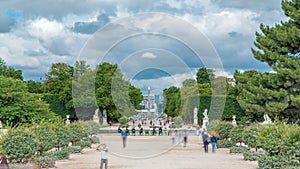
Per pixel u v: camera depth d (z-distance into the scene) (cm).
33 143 1995
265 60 3506
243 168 2041
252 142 2602
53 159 2139
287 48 3403
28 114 5022
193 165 2161
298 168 1759
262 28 3647
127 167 2066
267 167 1867
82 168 2028
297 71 3173
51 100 6994
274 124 2078
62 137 2664
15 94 4959
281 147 1872
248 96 3381
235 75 3762
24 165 1912
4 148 1925
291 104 3256
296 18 3381
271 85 3372
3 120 4975
